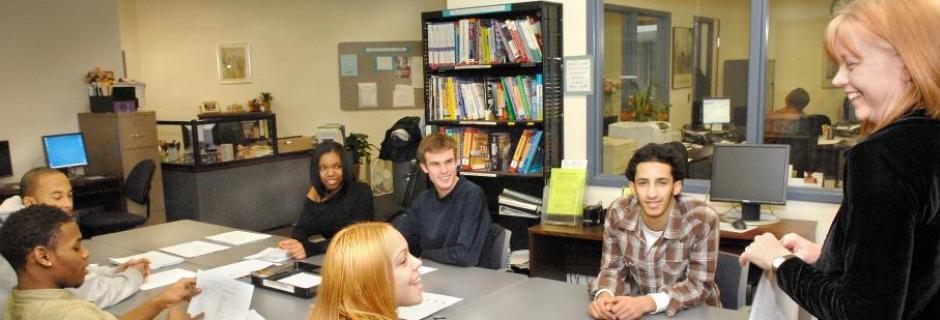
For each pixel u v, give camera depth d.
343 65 7.77
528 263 3.93
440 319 2.03
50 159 5.24
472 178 4.46
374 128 7.89
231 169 6.13
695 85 5.18
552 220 3.86
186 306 2.17
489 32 4.10
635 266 2.32
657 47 4.91
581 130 4.17
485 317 2.04
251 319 2.06
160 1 7.41
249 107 7.50
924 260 0.91
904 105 0.92
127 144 5.53
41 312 1.72
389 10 7.76
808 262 1.20
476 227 2.75
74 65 5.70
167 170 6.06
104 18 5.91
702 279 2.17
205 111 7.38
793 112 3.99
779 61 5.09
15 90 5.33
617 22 4.52
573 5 4.08
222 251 3.04
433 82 4.38
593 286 2.26
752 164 3.45
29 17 5.39
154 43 7.45
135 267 2.55
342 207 3.42
